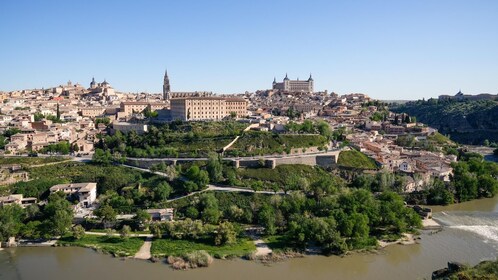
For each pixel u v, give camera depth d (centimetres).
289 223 19762
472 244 19138
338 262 17362
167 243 19125
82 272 16625
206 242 19262
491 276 13388
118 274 16400
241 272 16512
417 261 17325
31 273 16588
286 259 17638
